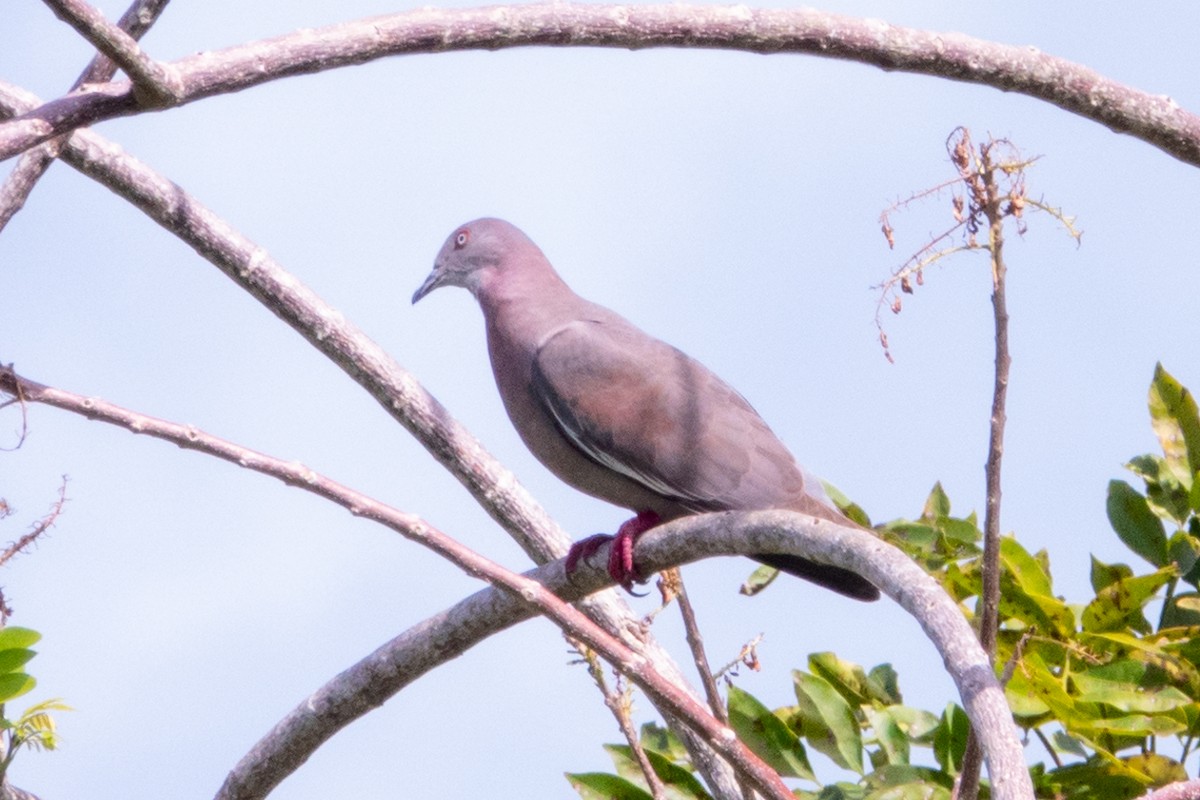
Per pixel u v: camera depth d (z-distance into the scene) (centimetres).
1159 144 1086
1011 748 621
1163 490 1159
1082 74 1060
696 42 985
